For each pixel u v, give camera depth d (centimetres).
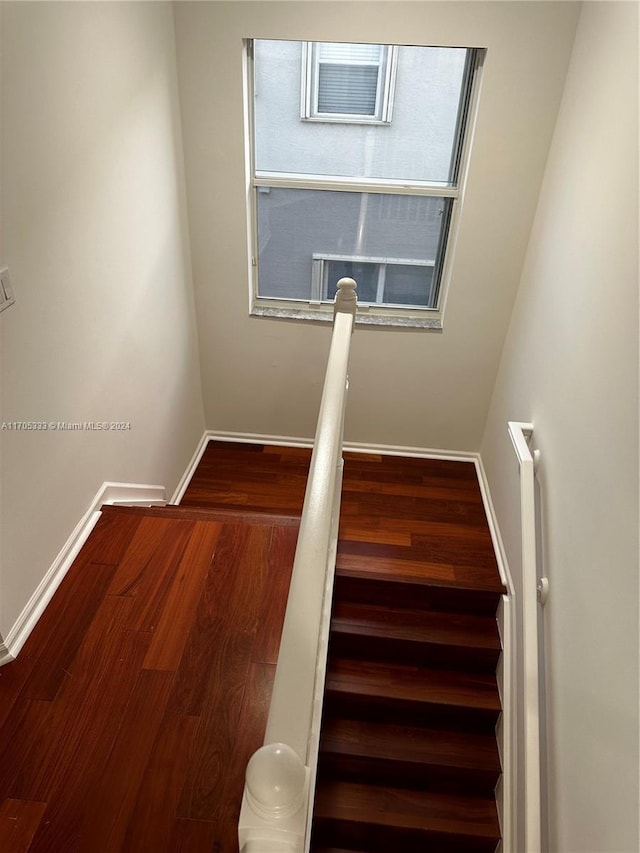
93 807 157
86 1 204
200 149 323
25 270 181
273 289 386
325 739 289
